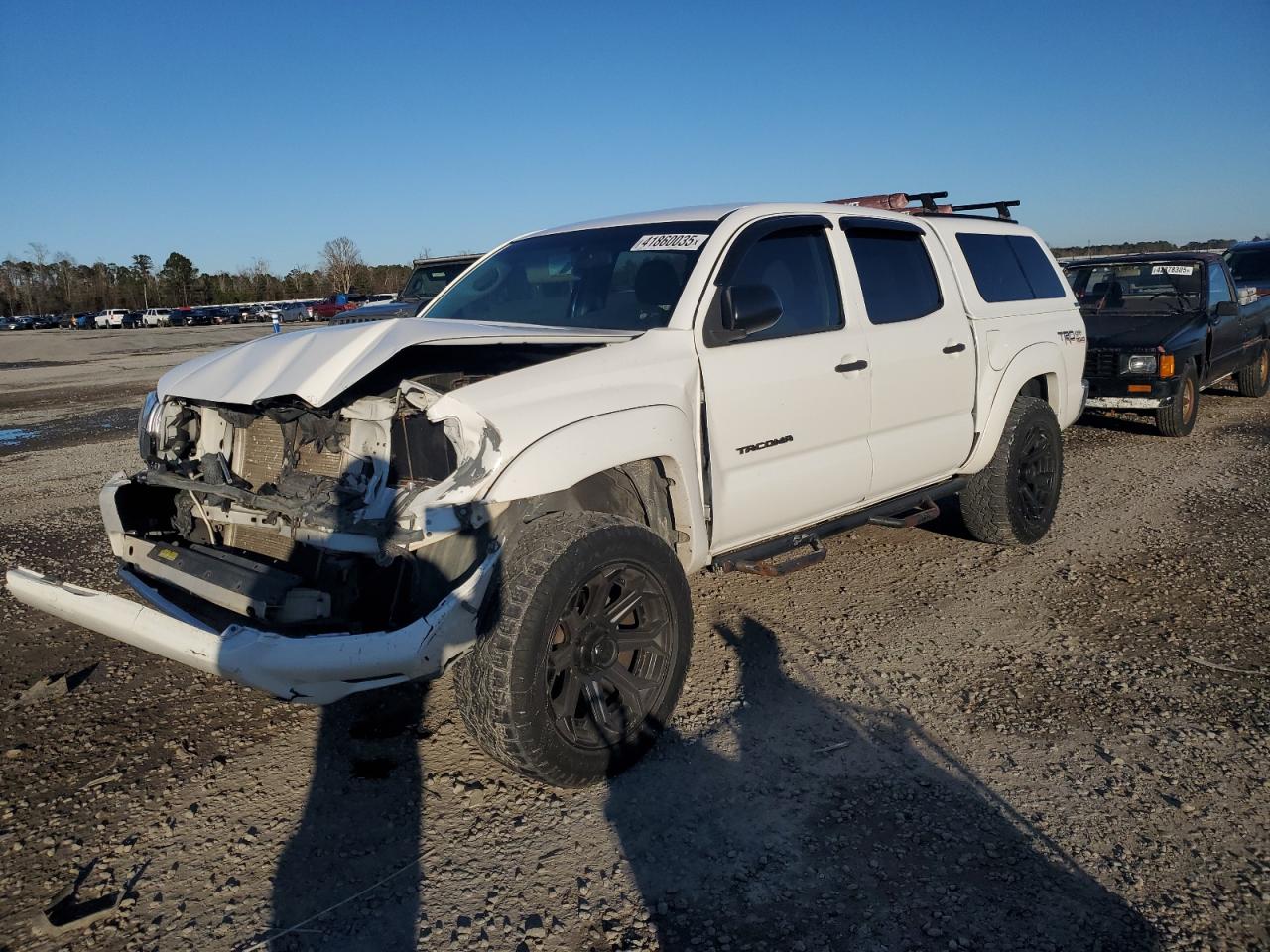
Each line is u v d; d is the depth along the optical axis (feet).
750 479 13.11
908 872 9.37
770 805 10.55
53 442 38.37
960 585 17.53
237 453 12.32
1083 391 21.02
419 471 10.28
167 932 8.73
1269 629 15.24
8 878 9.59
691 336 12.47
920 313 16.34
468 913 8.91
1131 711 12.61
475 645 10.03
